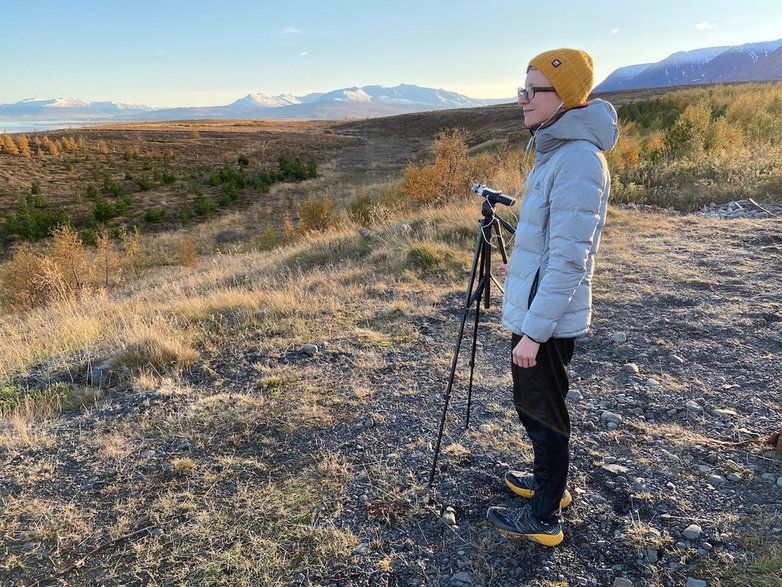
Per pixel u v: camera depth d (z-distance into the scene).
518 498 2.49
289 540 2.28
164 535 2.36
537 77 1.74
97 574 2.16
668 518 2.29
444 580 2.04
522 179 11.33
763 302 4.95
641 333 4.44
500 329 4.76
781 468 2.58
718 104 22.48
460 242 8.06
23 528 2.46
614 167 13.46
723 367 3.76
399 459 2.84
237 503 2.54
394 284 6.39
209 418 3.36
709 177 11.74
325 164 52.94
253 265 9.73
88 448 3.13
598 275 6.14
